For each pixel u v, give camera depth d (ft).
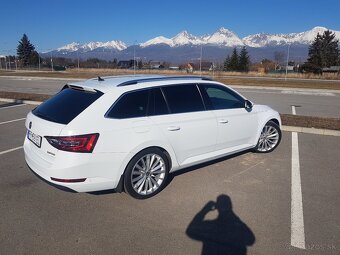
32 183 14.82
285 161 18.12
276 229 11.19
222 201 13.25
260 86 69.51
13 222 11.50
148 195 13.42
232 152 17.01
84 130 11.46
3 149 19.95
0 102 41.39
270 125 19.38
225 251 10.00
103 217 11.92
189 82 15.12
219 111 15.88
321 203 13.10
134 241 10.47
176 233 10.94
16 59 274.77
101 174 11.96
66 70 189.88
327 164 17.70
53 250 9.97
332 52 210.38
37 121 12.47
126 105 12.69
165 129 13.48
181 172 16.28
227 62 219.61
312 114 34.01
